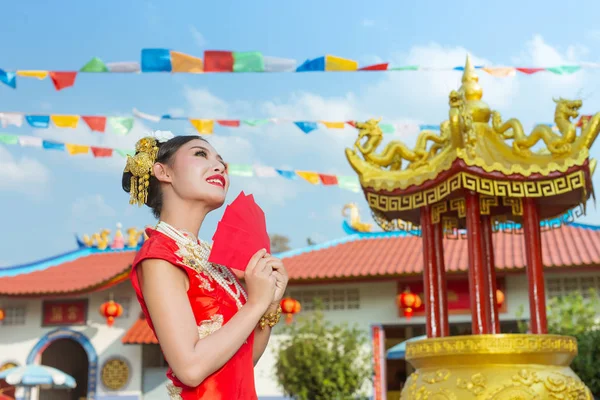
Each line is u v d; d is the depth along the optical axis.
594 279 18.00
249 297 2.68
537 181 7.34
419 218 8.96
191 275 2.68
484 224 8.53
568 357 6.90
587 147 7.26
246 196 2.82
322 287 20.22
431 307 7.87
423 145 7.97
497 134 7.69
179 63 8.85
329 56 8.98
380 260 19.86
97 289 21.28
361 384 17.59
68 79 9.30
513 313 18.36
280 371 17.62
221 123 10.99
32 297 22.08
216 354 2.50
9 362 22.39
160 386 21.31
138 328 21.33
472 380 6.50
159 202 2.97
